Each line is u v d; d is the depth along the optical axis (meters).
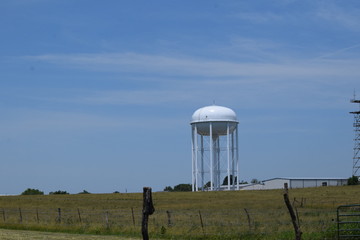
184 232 43.56
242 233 41.78
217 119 131.12
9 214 69.50
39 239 38.69
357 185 135.50
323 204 78.38
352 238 37.00
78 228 49.09
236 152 137.00
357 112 147.50
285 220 50.53
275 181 154.75
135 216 63.06
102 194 129.75
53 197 116.19
